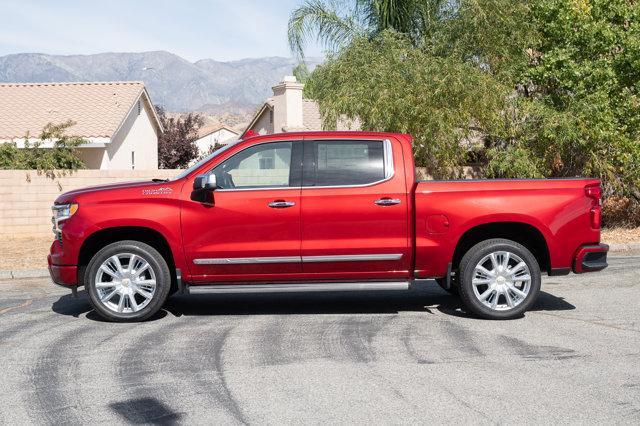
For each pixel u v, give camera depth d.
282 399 5.27
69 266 8.12
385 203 7.91
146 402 5.25
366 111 15.55
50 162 20.67
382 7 19.14
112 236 8.31
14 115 27.91
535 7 16.64
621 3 15.95
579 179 8.05
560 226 7.93
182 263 7.98
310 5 20.45
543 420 4.77
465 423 4.72
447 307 8.84
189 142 42.31
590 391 5.37
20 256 14.23
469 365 6.11
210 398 5.32
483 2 16.25
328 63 17.31
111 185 8.44
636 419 4.77
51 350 6.81
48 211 18.41
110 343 7.07
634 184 16.08
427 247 7.92
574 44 16.08
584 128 15.16
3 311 8.91
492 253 7.92
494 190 7.93
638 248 14.30
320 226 7.91
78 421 4.88
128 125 30.56
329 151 8.08
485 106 15.53
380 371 5.95
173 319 8.25
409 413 4.93
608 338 7.02
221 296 9.88
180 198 7.96
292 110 30.41
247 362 6.29
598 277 10.78
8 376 5.95
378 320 8.04
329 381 5.69
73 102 29.41
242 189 7.98
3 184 18.05
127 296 8.06
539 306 8.71
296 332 7.45
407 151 8.09
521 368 6.00
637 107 15.38
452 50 16.89
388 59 16.19
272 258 7.92
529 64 16.91
